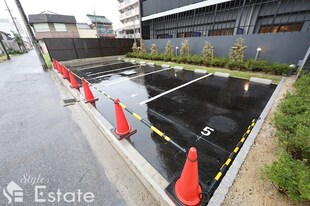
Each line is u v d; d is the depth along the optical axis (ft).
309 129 6.05
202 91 17.47
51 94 18.42
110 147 9.08
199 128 10.48
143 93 17.60
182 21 41.29
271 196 5.24
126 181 6.83
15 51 101.35
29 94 18.56
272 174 4.91
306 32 19.47
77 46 42.22
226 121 11.21
